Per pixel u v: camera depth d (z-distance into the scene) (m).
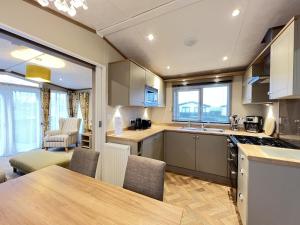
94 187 1.18
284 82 1.56
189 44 2.57
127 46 2.77
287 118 2.09
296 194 1.34
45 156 3.12
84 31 2.23
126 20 2.12
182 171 3.28
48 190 1.13
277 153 1.57
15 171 3.29
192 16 1.97
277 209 1.41
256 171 1.46
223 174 2.88
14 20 1.49
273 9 1.75
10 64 3.86
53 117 5.78
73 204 0.97
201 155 3.07
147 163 1.30
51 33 1.82
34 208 0.93
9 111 4.61
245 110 3.43
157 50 2.82
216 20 2.00
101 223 0.81
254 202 1.47
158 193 1.20
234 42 2.43
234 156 2.18
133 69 2.62
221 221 1.85
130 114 3.39
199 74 3.86
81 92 6.19
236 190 2.11
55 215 0.87
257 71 2.60
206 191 2.54
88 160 1.57
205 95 3.88
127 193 1.10
